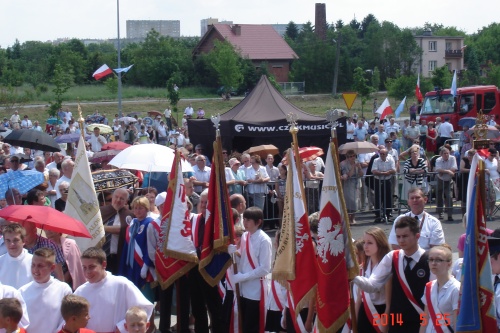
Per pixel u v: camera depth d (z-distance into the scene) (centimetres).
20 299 650
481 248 575
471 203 583
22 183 1123
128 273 865
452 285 600
